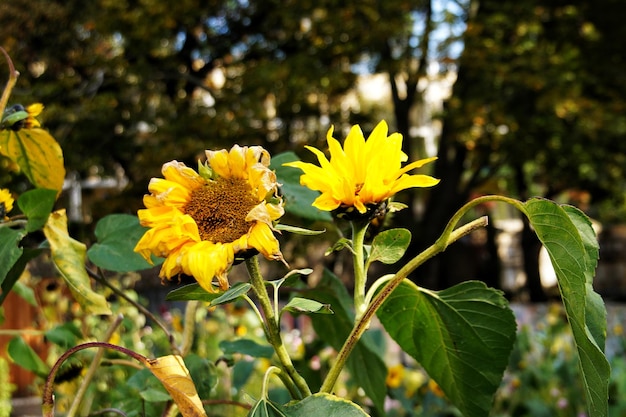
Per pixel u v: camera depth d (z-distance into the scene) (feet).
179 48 40.47
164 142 35.27
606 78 42.29
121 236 4.01
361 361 4.67
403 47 41.27
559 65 39.91
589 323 2.64
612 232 63.87
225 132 35.68
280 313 2.74
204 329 9.89
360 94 42.98
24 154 4.35
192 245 2.50
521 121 40.27
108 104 34.45
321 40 39.01
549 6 41.73
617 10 40.40
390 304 3.52
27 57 35.06
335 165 2.87
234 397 8.36
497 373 3.50
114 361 4.27
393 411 10.59
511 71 38.32
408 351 3.63
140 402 4.48
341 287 4.33
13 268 3.92
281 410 2.56
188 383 2.63
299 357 8.57
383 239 2.94
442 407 10.53
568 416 12.23
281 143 37.37
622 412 11.88
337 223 3.52
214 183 2.65
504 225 66.85
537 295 55.77
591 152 42.39
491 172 44.96
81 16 35.17
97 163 36.65
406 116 42.22
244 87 37.24
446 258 51.60
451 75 43.93
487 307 3.40
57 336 5.16
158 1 36.42
